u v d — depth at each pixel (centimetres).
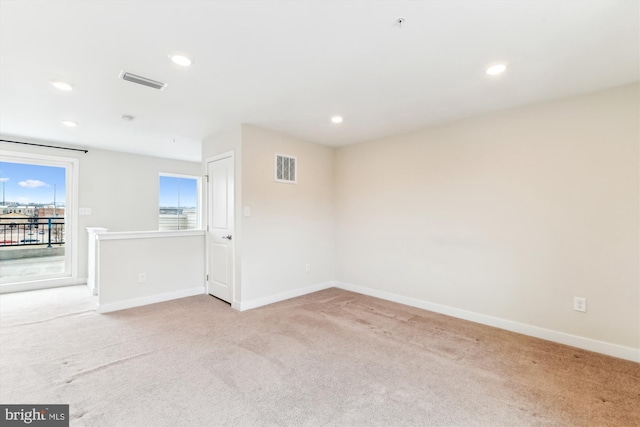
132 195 523
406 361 231
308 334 282
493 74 226
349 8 153
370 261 423
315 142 437
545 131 276
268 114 316
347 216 454
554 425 162
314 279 442
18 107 296
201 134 397
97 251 368
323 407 176
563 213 266
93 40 181
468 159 325
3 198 425
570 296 262
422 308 363
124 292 357
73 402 178
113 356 236
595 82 236
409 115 316
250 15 158
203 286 429
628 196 237
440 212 348
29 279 441
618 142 241
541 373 215
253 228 363
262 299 373
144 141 435
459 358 237
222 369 217
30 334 277
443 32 174
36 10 152
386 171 404
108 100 277
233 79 235
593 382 203
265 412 172
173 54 198
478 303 317
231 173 370
